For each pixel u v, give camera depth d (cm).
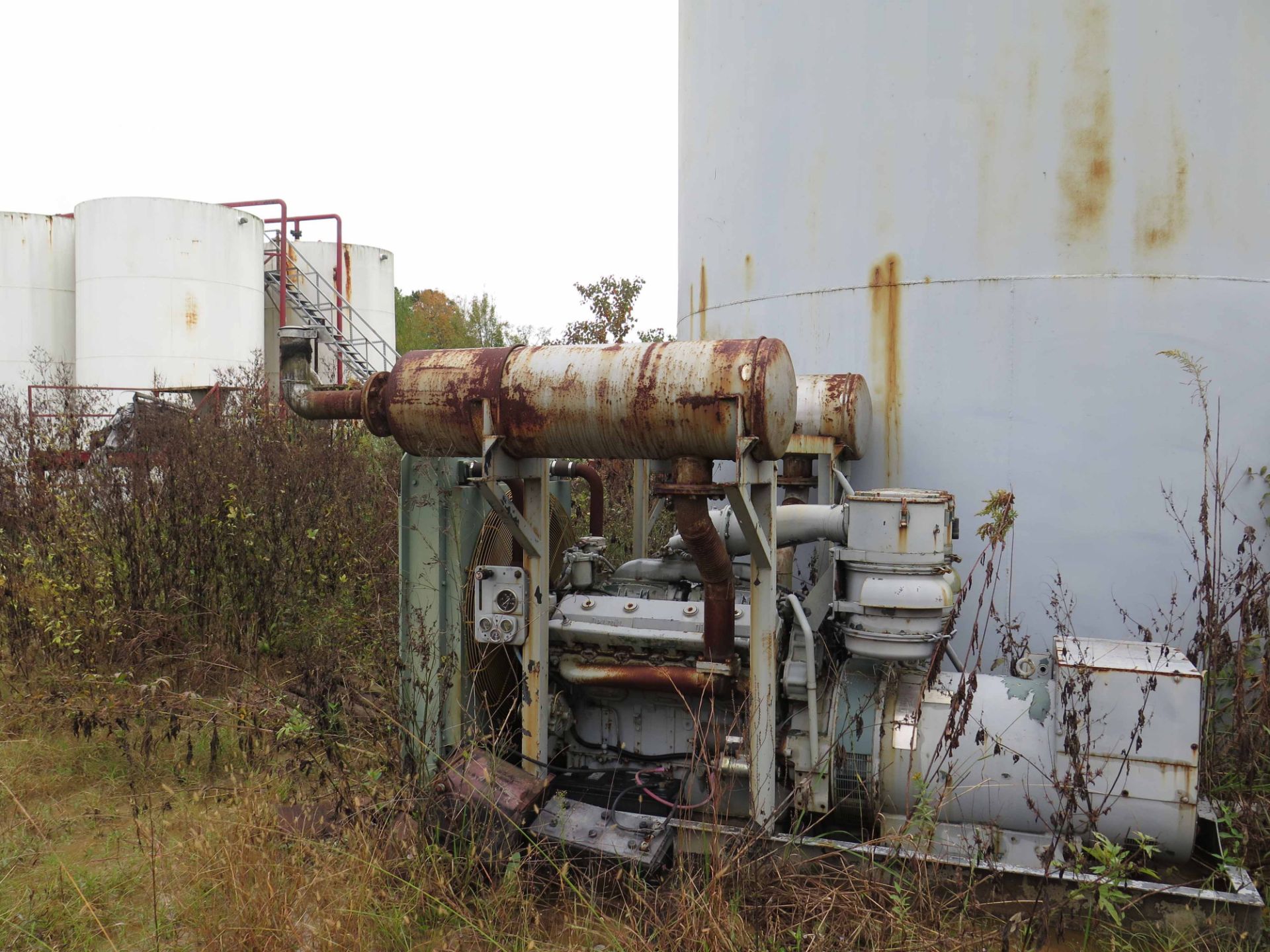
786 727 404
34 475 810
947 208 543
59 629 614
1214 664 448
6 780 477
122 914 359
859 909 327
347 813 388
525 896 354
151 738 504
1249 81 499
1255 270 509
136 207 1702
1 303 1816
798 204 593
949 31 532
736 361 336
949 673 412
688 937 313
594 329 1498
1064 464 529
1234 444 510
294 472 750
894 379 566
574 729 455
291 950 322
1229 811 369
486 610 409
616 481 977
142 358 1714
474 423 373
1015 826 367
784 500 555
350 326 2027
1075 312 522
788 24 586
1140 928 333
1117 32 502
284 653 654
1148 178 507
